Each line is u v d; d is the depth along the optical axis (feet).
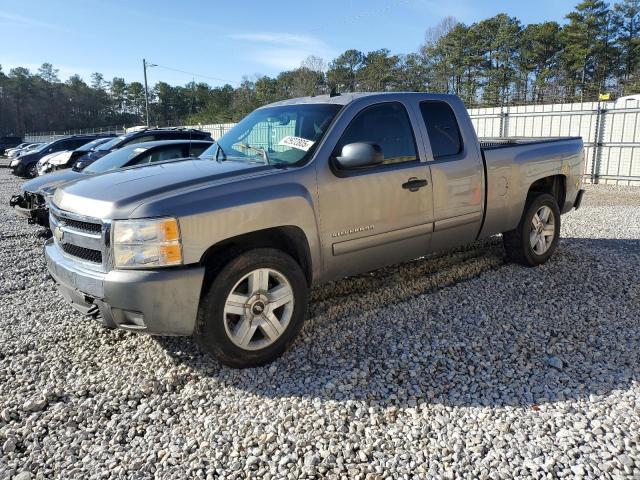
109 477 8.28
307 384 10.84
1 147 167.43
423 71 214.48
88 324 14.38
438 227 14.80
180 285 10.28
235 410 10.02
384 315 14.33
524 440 8.79
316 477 8.10
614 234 24.64
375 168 13.33
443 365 11.48
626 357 11.66
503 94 199.31
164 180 11.49
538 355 11.84
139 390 10.79
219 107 272.31
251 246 11.60
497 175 16.28
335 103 13.73
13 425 9.73
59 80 440.86
